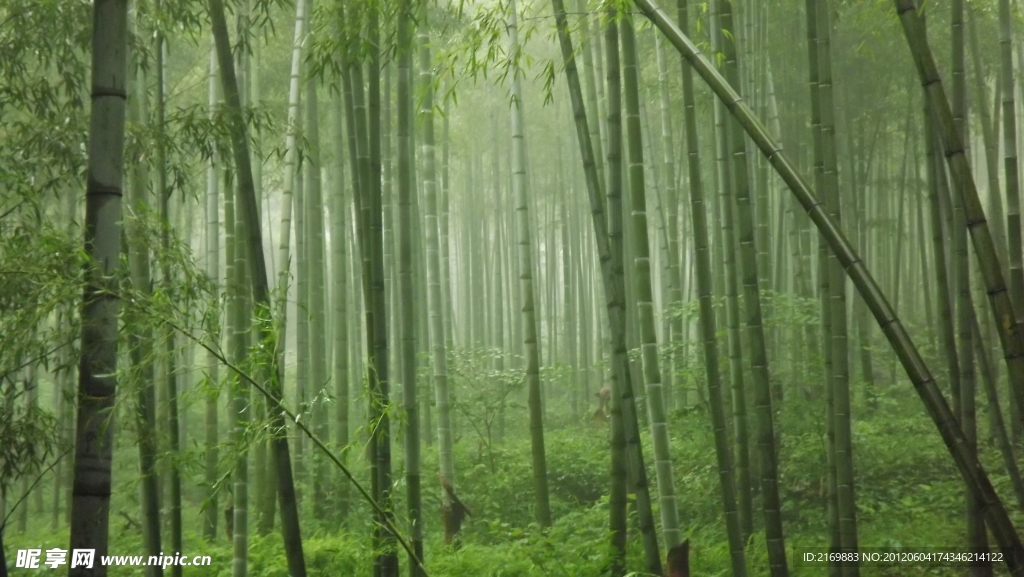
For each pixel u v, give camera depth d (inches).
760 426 177.5
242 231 230.5
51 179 189.6
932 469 289.6
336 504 298.4
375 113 188.2
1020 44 430.3
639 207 184.9
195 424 458.6
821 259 212.8
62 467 326.6
